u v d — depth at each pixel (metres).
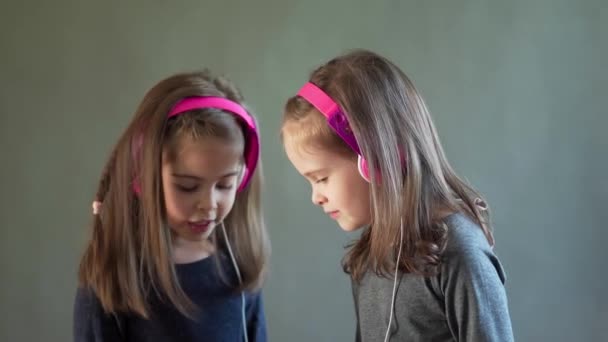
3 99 1.58
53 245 1.62
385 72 1.00
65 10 1.57
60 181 1.60
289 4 1.59
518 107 1.62
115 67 1.59
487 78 1.62
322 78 1.00
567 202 1.64
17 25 1.57
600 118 1.63
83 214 1.61
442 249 0.93
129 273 1.02
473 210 0.99
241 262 1.16
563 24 1.62
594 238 1.65
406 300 0.98
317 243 1.64
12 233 1.60
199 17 1.58
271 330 1.65
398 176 0.95
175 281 1.04
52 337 1.63
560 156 1.64
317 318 1.66
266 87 1.60
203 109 0.98
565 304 1.66
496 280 0.91
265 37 1.59
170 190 0.99
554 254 1.65
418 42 1.61
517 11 1.61
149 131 0.97
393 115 0.97
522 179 1.63
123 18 1.58
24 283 1.62
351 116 0.94
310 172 0.99
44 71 1.58
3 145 1.59
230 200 1.03
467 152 1.62
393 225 0.94
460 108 1.62
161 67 1.59
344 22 1.60
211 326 1.10
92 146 1.60
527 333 1.66
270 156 1.61
